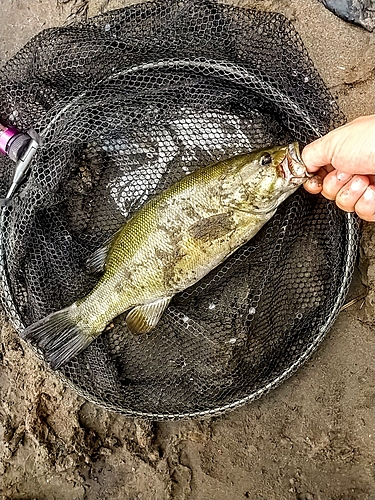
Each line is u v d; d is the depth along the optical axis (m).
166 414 0.47
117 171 0.47
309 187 0.42
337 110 0.45
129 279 0.44
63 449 0.50
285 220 0.46
